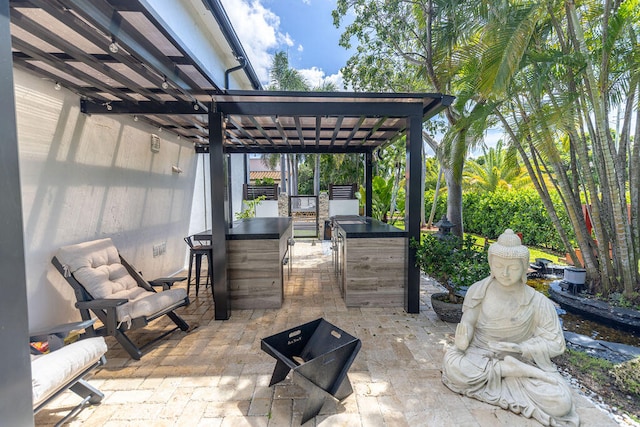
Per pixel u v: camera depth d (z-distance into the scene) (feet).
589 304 12.35
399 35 22.27
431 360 8.80
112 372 8.31
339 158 51.75
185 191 20.39
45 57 7.38
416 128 12.25
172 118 14.56
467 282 10.70
